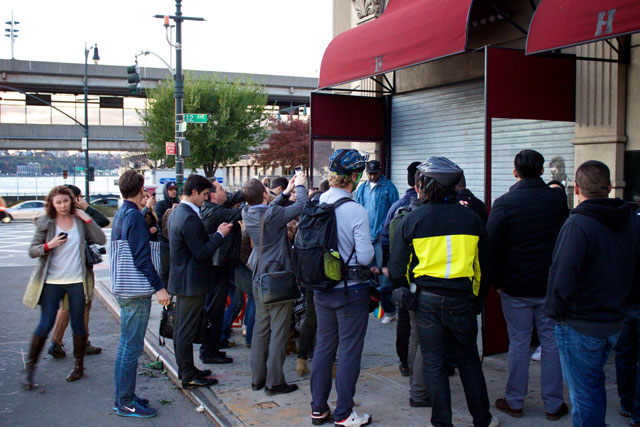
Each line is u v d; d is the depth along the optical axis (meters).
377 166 7.59
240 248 5.71
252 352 5.06
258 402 4.76
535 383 5.07
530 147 7.54
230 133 36.16
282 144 38.47
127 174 4.69
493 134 8.12
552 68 6.37
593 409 3.36
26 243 21.44
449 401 3.78
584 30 5.22
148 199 7.36
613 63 6.30
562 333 3.43
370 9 10.50
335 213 4.18
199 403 4.90
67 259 5.43
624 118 6.34
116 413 4.82
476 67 8.46
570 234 3.29
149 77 48.84
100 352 6.67
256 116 37.34
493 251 4.26
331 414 4.38
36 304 5.36
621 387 4.26
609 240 3.28
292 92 54.03
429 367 3.79
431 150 9.49
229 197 6.64
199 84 35.78
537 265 4.19
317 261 4.06
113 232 4.70
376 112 10.19
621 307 3.34
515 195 4.24
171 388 5.44
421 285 3.77
